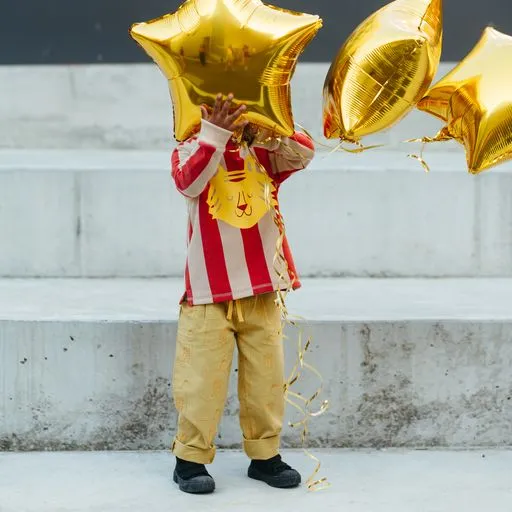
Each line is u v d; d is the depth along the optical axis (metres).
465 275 5.83
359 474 4.11
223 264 3.85
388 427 4.45
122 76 7.15
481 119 3.84
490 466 4.22
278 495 3.88
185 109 3.72
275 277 3.87
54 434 4.39
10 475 4.09
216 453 4.38
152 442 4.41
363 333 4.41
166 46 3.62
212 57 3.57
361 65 3.69
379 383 4.42
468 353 4.43
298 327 4.39
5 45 7.35
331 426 4.43
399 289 5.36
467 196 5.79
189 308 3.91
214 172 3.72
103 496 3.86
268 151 3.95
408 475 4.11
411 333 4.41
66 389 4.38
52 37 7.35
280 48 3.59
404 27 3.69
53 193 5.67
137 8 7.35
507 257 5.83
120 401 4.39
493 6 7.34
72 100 7.15
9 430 4.39
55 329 4.35
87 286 5.42
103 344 4.36
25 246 5.69
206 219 3.86
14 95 7.13
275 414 3.98
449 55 7.37
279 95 3.67
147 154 6.79
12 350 4.35
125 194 5.69
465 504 3.79
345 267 5.80
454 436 4.46
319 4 7.30
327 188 5.75
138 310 4.66
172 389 4.38
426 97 4.01
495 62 3.91
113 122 7.17
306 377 4.41
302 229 5.76
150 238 5.72
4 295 5.09
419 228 5.79
